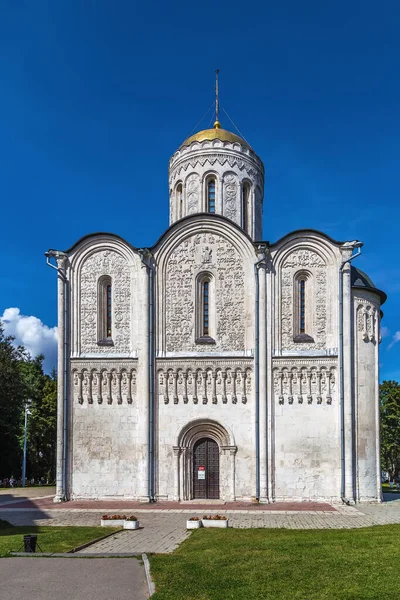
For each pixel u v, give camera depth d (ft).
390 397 239.91
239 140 142.00
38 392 238.07
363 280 119.75
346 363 112.98
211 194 136.26
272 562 55.67
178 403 115.55
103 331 121.39
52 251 122.31
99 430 116.16
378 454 113.09
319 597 44.29
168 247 121.70
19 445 218.79
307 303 118.01
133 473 114.01
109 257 123.03
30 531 77.36
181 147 140.15
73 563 56.59
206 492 113.80
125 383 117.19
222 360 115.65
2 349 200.54
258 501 109.09
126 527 79.56
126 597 45.60
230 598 44.42
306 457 111.14
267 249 118.21
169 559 57.62
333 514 94.48
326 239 117.70
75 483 115.03
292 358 114.01
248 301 118.21
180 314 119.34
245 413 113.91
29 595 46.19
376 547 61.93
